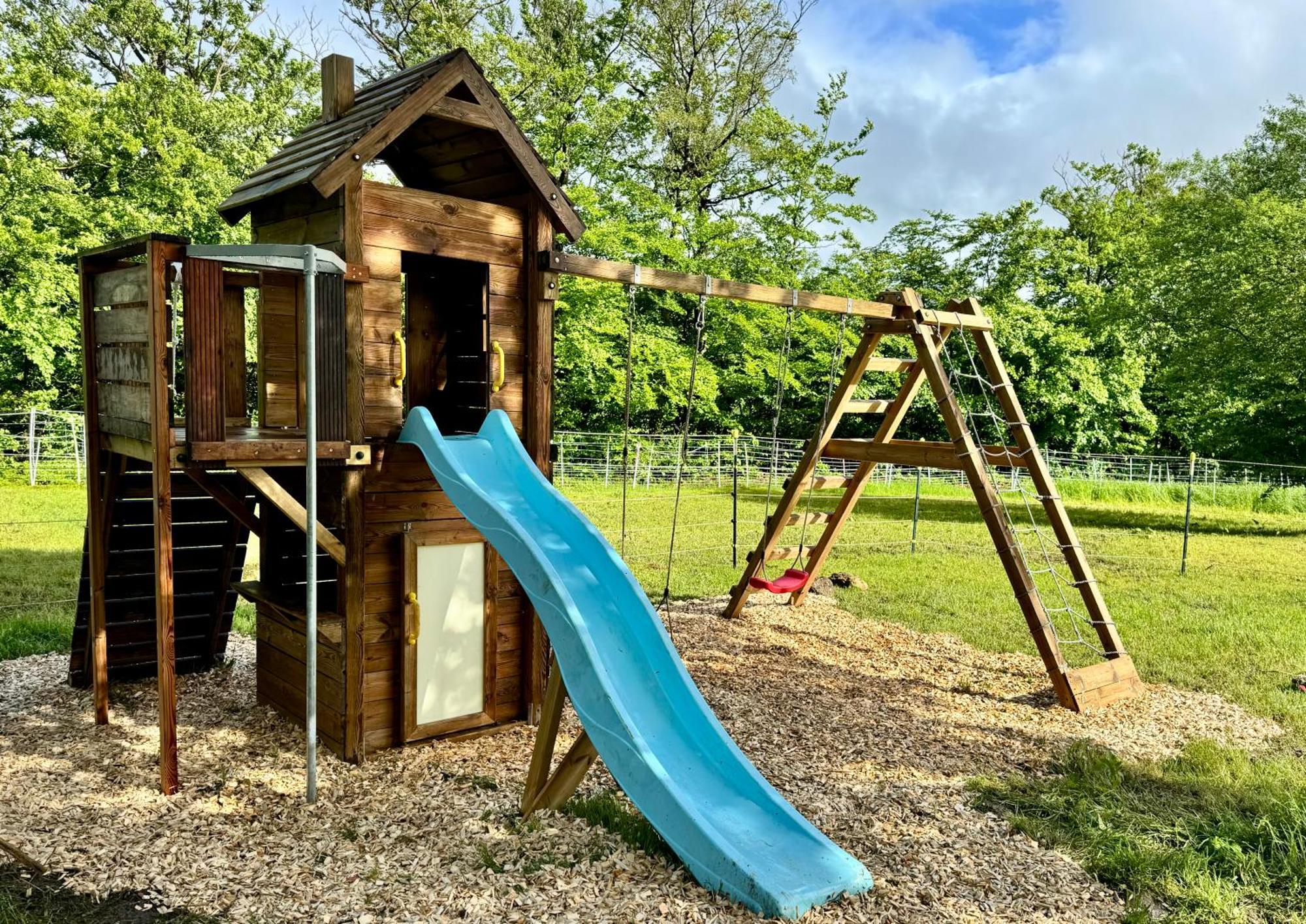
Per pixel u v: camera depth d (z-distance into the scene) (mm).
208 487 5254
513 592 6004
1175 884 4055
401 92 5227
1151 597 10492
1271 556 13609
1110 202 33781
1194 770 5480
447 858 4043
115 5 24703
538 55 23141
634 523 15703
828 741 5816
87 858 3992
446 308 6805
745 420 27812
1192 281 17875
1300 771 5473
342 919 3520
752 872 3666
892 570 11859
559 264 5734
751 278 23297
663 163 25062
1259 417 18672
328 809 4582
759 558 8812
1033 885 4008
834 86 23641
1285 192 19141
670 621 8859
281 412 6156
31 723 5836
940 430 28500
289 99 27344
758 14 25500
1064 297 29484
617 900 3703
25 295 19203
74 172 21641
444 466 4961
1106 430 26938
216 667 7211
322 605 6465
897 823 4613
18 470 18047
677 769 4273
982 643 8391
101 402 5594
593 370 22281
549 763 4570
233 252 4484
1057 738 6031
